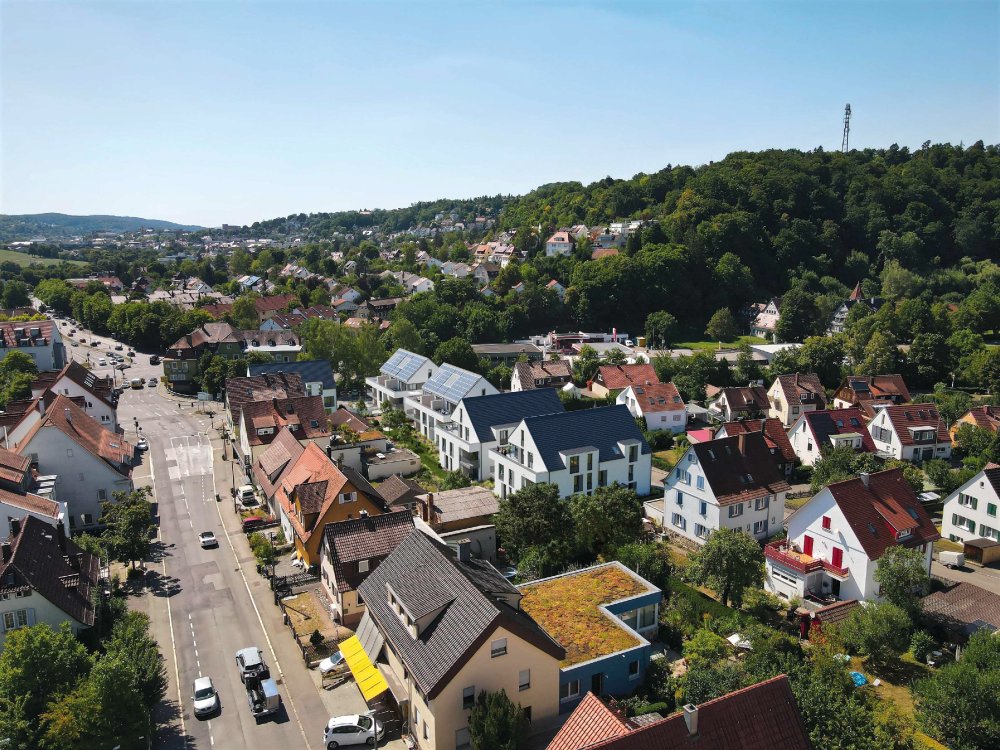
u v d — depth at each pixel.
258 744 42.09
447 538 62.81
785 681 31.44
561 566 59.16
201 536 70.50
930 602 55.47
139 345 183.12
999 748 39.84
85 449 75.56
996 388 135.00
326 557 58.28
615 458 80.69
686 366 141.50
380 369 132.00
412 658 39.84
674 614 52.50
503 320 189.88
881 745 35.62
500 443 87.81
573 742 31.41
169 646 52.75
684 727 29.03
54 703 37.03
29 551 49.91
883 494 60.22
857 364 157.00
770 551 61.12
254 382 100.69
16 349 134.25
